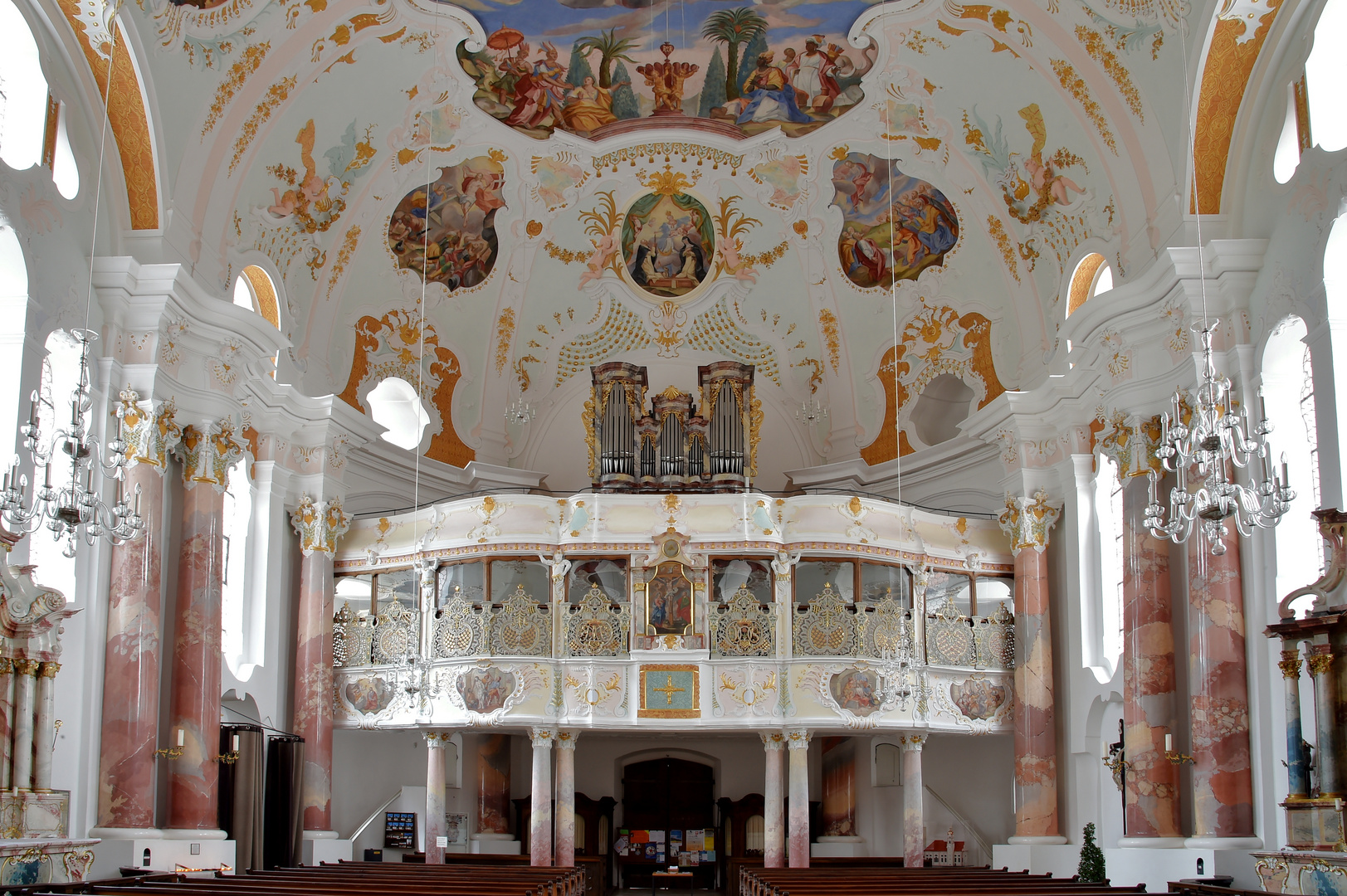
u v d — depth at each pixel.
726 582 22.50
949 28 21.14
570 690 21.34
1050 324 22.97
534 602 21.61
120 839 16.70
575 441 27.45
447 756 25.36
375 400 25.94
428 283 25.75
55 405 17.16
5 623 14.24
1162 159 18.95
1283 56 17.12
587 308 27.36
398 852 24.56
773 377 27.48
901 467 25.75
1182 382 18.31
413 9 20.67
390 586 23.12
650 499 22.02
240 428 20.14
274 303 22.38
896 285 25.91
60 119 17.00
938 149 23.67
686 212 26.61
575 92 23.81
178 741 18.22
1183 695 18.52
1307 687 15.53
